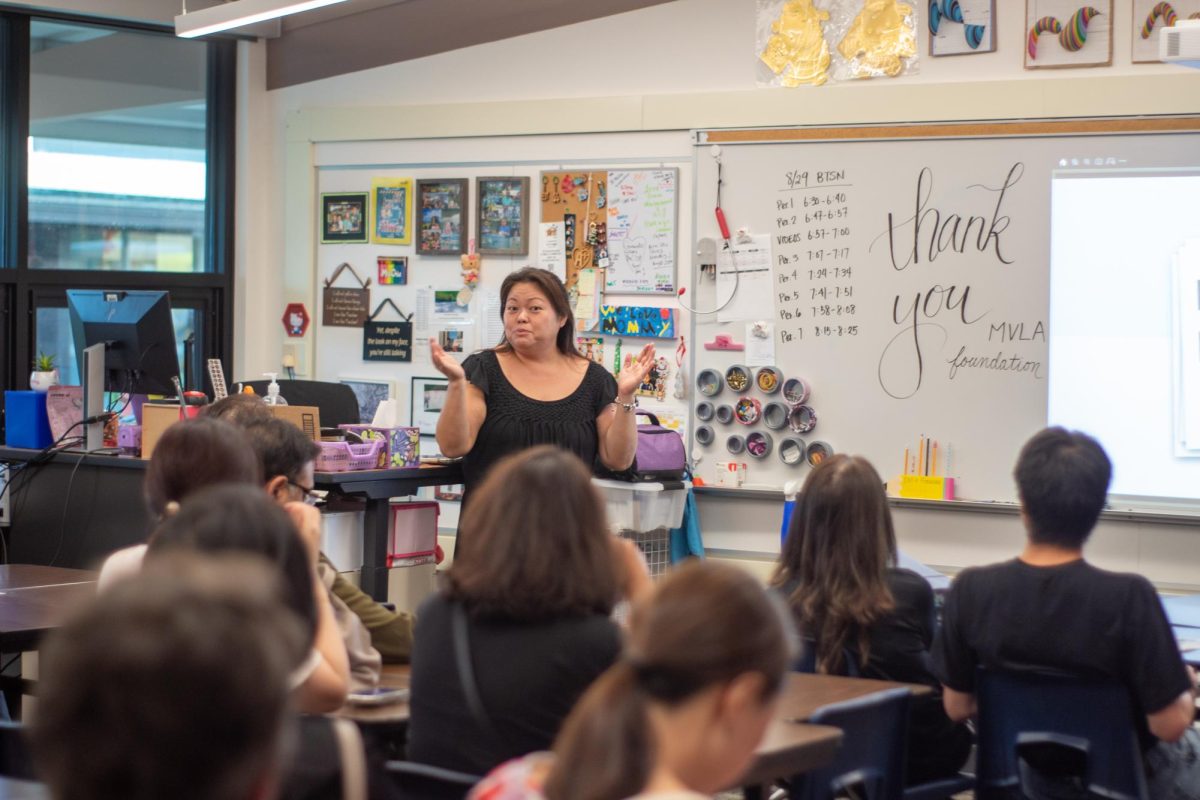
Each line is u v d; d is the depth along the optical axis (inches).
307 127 248.7
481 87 231.8
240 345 260.2
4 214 241.0
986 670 101.2
